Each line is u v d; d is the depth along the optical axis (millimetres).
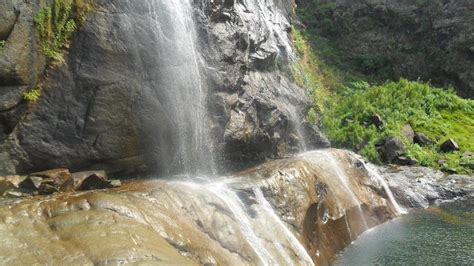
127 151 9781
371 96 21156
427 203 15352
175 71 10453
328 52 26469
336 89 22000
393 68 27125
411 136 18969
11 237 6102
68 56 9117
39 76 8766
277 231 9523
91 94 9273
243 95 12812
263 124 13117
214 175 11516
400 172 16719
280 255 9008
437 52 27156
